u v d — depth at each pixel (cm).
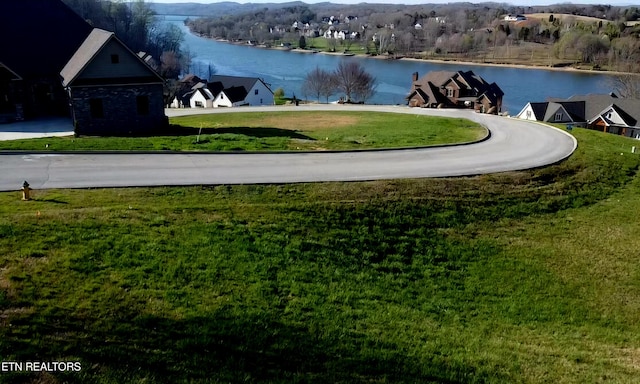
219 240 1602
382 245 1798
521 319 1476
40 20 3609
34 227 1491
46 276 1268
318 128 3847
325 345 1175
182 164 2286
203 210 1795
